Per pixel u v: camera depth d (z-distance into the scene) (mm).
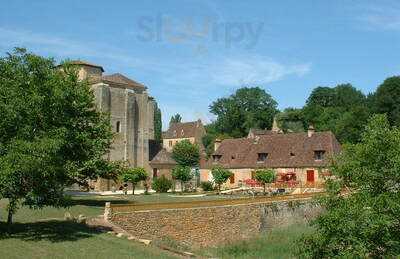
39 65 24484
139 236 29953
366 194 18969
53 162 23453
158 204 31750
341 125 95000
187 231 33031
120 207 29906
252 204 38938
